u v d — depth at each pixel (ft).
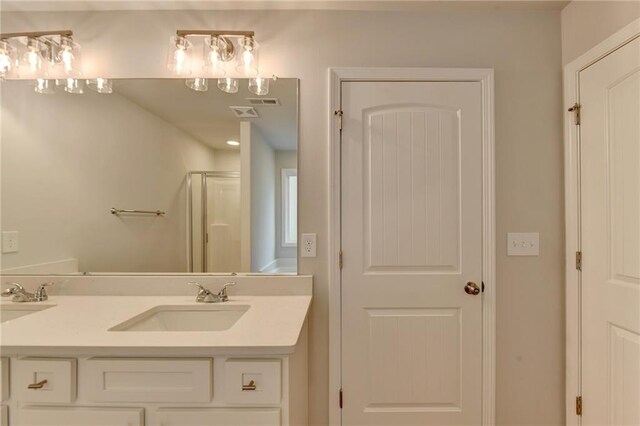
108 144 5.23
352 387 5.05
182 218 5.25
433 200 5.06
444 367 5.05
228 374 3.20
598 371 4.55
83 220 5.22
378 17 5.15
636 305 4.02
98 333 3.43
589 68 4.62
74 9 5.10
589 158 4.65
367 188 5.08
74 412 3.16
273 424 3.18
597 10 4.48
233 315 4.58
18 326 3.64
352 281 5.07
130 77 5.16
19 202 5.16
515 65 5.16
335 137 5.06
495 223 5.08
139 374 3.19
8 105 5.15
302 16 5.15
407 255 5.07
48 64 5.05
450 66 5.13
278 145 5.16
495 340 5.08
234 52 5.01
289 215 5.15
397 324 5.06
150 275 5.12
